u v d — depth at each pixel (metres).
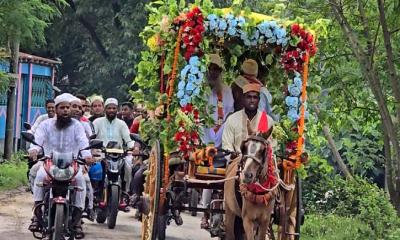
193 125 10.16
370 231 13.72
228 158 10.40
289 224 10.29
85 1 34.31
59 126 11.30
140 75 10.91
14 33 20.16
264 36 10.56
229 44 11.02
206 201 12.02
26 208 16.42
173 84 10.26
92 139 12.33
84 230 13.77
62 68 38.81
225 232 10.08
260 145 9.11
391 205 15.15
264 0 14.94
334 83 16.05
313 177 18.16
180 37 10.16
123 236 13.30
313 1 14.74
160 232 12.27
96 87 35.03
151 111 10.95
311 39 10.65
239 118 10.42
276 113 10.71
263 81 11.42
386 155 15.41
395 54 15.61
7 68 25.83
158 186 10.41
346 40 15.35
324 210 17.72
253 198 9.28
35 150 10.87
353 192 17.53
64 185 10.77
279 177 9.91
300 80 10.60
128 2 33.03
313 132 11.02
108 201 14.22
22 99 30.75
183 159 10.31
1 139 29.02
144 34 10.62
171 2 10.32
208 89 10.51
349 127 16.34
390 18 14.30
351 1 14.56
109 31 34.62
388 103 16.03
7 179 21.23
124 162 14.56
